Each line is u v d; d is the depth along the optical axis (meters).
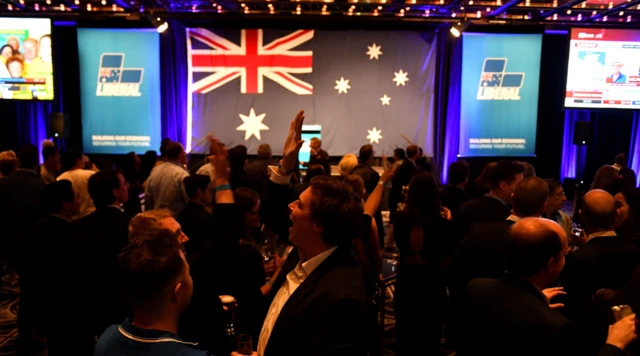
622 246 2.25
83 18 8.45
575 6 7.64
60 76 9.05
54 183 2.90
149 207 4.68
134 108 8.80
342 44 8.75
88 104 8.79
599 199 2.34
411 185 3.03
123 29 8.66
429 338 3.04
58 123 8.08
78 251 2.62
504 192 3.10
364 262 1.89
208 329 1.84
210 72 8.74
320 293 1.37
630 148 9.58
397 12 8.30
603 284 2.20
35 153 4.32
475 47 8.82
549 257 1.63
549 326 1.52
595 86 7.68
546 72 9.66
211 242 2.04
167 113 8.81
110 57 8.70
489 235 2.52
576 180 8.91
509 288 1.68
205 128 8.82
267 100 8.80
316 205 1.46
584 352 1.86
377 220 3.53
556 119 9.78
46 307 2.70
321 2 7.52
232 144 8.84
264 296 2.36
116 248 2.66
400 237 3.04
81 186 4.48
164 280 1.22
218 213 2.10
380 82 8.82
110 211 2.75
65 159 4.52
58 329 2.69
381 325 3.35
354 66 8.78
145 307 1.23
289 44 8.73
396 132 8.88
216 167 2.15
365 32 8.73
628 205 2.79
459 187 4.09
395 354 3.32
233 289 2.12
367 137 8.88
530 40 8.80
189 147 8.86
